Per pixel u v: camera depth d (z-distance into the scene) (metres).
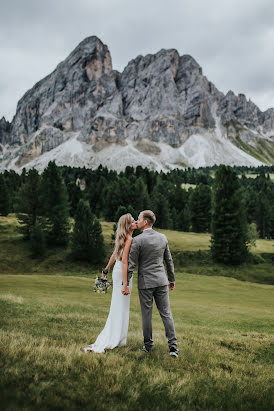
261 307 23.67
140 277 5.41
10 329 7.28
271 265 59.62
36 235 64.12
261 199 104.00
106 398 3.48
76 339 6.51
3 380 3.47
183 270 57.19
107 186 119.25
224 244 60.38
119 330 5.52
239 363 5.81
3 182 99.06
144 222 5.52
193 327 11.67
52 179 75.94
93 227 62.66
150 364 4.91
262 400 3.92
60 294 22.89
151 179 150.25
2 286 24.55
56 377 3.84
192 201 99.50
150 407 3.44
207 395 3.89
